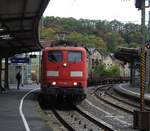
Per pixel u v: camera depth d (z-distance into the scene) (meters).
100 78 84.38
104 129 19.12
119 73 122.62
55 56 29.28
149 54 44.94
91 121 22.67
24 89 47.91
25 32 35.19
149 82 44.94
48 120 20.17
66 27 109.62
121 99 40.22
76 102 32.22
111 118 24.20
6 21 28.34
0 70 43.97
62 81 29.17
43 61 29.56
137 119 18.23
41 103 31.56
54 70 29.22
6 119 19.25
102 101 37.00
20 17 27.55
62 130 18.56
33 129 16.19
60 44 30.72
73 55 29.30
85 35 126.69
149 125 17.86
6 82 46.88
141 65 18.09
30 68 71.75
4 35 35.53
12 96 34.72
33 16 27.62
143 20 18.09
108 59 139.38
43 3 23.16
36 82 73.69
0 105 26.41
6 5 23.64
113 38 139.62
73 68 29.22
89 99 39.06
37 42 44.22
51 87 29.14
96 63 109.94
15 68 62.09
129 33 114.31
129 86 64.25
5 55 46.72
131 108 31.34
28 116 20.67
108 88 64.38
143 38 18.09
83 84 29.28
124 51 51.25
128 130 18.58
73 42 30.97
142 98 18.20
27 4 23.52
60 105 32.06
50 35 89.06
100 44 135.50
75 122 21.89
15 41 41.53
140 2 18.08
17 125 17.23
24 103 27.98
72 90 29.12
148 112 17.98
